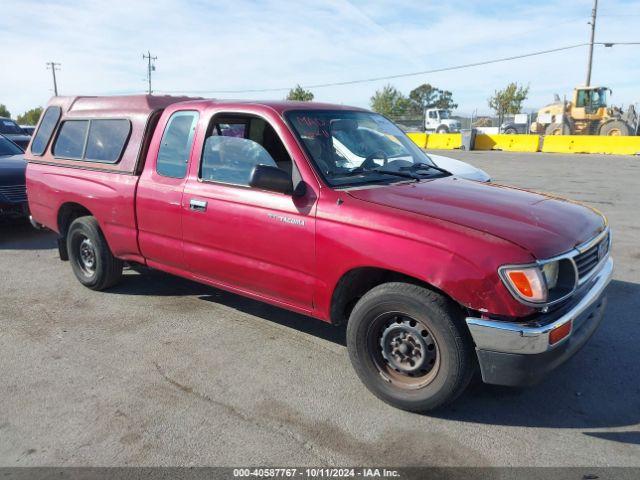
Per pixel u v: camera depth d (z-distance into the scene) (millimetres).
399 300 3258
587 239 3412
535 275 2951
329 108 4445
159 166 4688
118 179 4980
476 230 3127
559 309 3135
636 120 27953
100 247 5359
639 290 5523
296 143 3846
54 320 4891
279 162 4410
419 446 3088
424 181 4113
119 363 4078
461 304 3057
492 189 4105
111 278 5492
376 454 3021
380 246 3297
